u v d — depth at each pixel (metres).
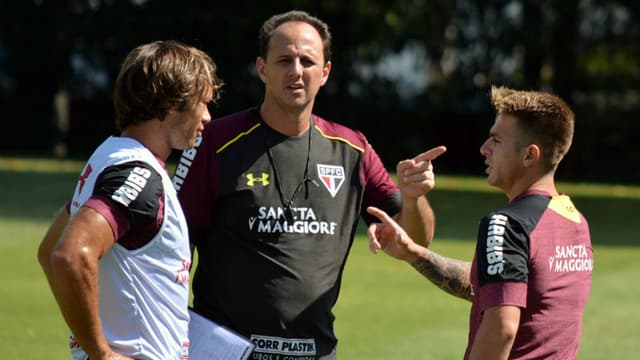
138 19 89.62
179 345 11.69
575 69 85.75
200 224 14.80
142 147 11.67
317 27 15.05
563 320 12.51
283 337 14.45
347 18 85.00
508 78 86.62
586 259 13.05
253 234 14.59
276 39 14.73
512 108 13.11
